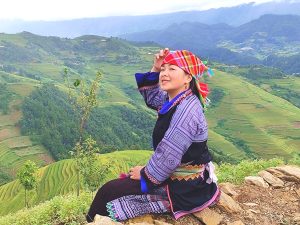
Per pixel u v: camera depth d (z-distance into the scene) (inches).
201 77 195.6
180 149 180.7
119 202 196.7
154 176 184.1
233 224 210.7
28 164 1770.4
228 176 323.9
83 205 283.7
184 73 187.6
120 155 3705.7
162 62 212.5
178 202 197.5
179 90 190.7
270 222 223.5
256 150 7322.8
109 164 680.4
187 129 180.9
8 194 3454.7
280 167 313.0
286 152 7121.1
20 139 6702.8
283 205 249.4
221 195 234.2
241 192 265.9
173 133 180.9
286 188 279.4
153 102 218.2
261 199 257.1
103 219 185.8
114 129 7475.4
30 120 7224.4
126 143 7116.1
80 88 688.4
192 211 203.8
